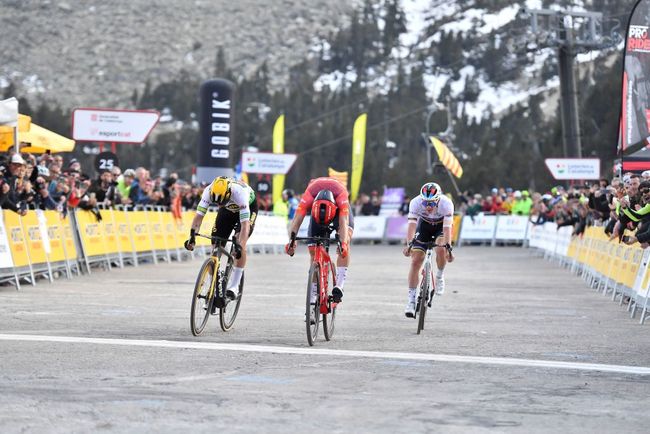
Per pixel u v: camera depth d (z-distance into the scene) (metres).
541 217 79.62
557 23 93.56
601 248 44.44
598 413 14.79
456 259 71.12
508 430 13.44
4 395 15.05
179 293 36.34
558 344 23.50
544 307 34.31
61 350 20.17
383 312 31.16
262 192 102.50
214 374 17.61
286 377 17.50
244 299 34.94
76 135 63.53
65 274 44.66
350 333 25.11
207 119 101.19
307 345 22.25
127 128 63.72
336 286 23.56
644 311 29.41
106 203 51.34
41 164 47.56
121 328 24.62
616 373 18.94
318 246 23.09
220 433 12.84
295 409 14.55
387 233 107.81
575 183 95.12
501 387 16.94
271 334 24.31
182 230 64.88
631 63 42.72
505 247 97.12
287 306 32.31
